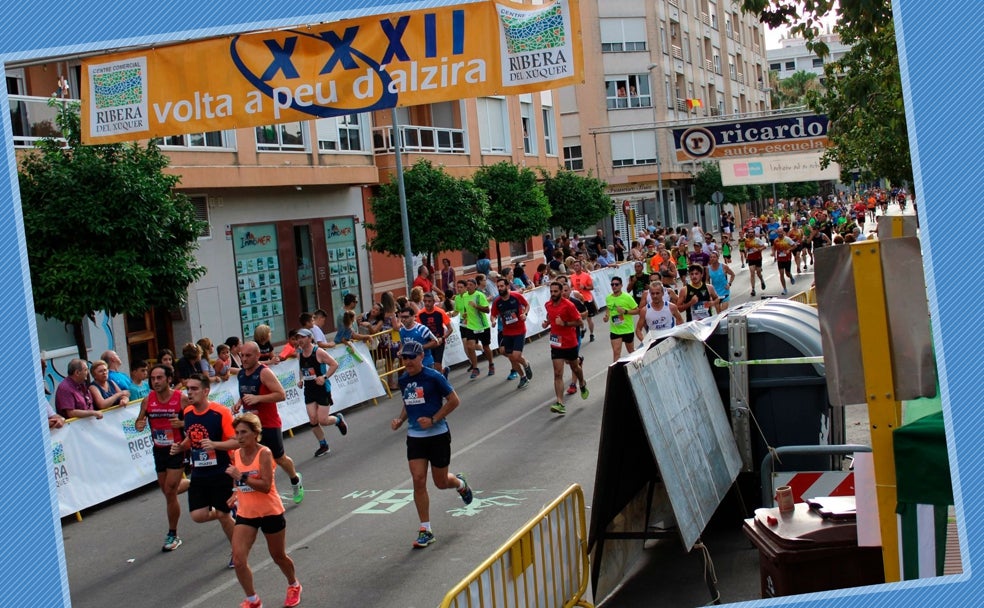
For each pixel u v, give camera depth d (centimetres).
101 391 1262
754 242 2900
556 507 682
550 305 1462
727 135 2544
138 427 1007
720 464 777
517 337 1747
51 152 1389
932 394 450
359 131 2680
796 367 866
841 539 559
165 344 2062
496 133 3550
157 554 974
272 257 2402
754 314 896
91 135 1040
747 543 835
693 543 646
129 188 1380
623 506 736
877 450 457
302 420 1616
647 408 659
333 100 989
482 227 2512
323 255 2608
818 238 3148
